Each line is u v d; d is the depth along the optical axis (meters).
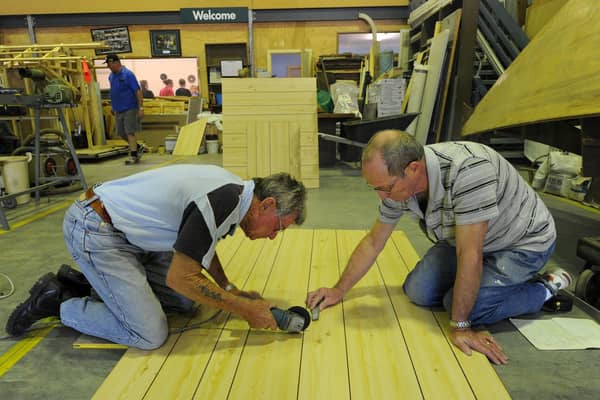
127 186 1.42
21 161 3.87
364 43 8.80
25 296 2.04
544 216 1.60
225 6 8.60
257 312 1.45
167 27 8.80
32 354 1.57
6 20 8.74
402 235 2.86
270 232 1.37
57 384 1.41
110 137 9.13
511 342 1.61
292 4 8.59
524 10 6.05
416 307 1.83
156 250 1.47
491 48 5.61
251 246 2.64
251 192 1.31
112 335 1.54
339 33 8.77
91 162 6.84
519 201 1.52
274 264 2.36
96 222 1.42
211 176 1.33
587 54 2.11
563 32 2.43
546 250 1.60
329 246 2.66
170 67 9.03
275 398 1.30
